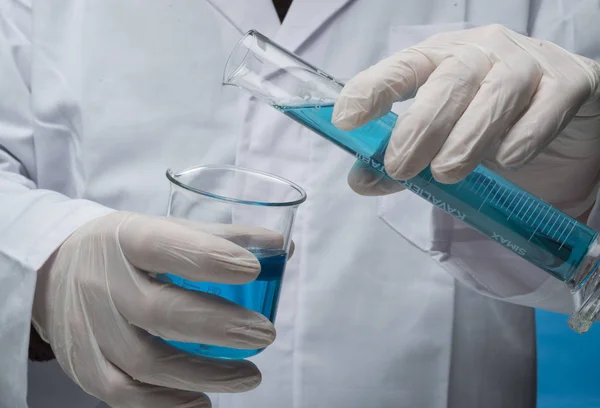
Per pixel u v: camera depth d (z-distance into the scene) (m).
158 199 1.30
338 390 1.24
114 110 1.29
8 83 1.33
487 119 0.75
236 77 0.77
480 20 1.30
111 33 1.28
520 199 0.77
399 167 0.76
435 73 0.79
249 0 1.28
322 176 1.25
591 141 0.97
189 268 0.70
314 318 1.24
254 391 1.25
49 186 1.36
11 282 0.90
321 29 1.27
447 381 1.25
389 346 1.25
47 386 1.16
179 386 0.79
